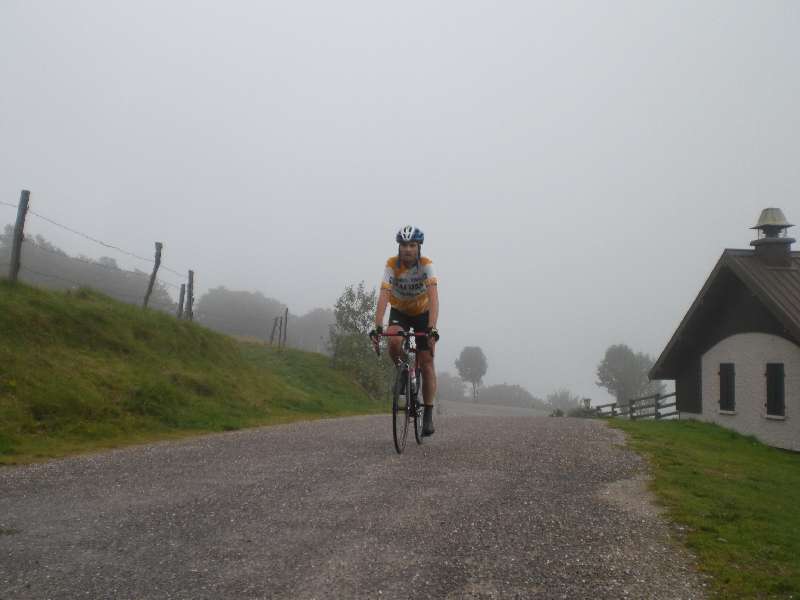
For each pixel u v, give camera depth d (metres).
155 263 14.44
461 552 3.43
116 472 5.36
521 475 5.57
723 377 19.08
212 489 4.69
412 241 6.38
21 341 9.12
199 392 11.26
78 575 2.93
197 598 2.73
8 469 5.50
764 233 18.03
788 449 15.88
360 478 5.15
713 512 4.74
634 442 9.23
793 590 3.17
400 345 6.34
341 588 2.89
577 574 3.21
